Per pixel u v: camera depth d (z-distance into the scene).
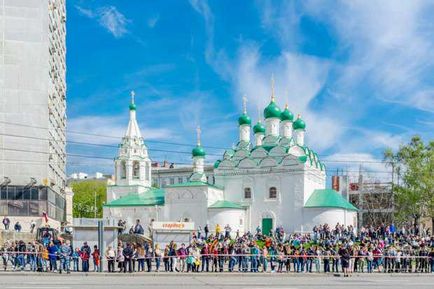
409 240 66.31
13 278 38.06
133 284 33.53
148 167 112.06
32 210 73.94
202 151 107.94
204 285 33.50
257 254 47.56
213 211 97.62
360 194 127.38
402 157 102.31
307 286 33.69
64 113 105.38
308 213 96.25
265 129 107.94
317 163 105.19
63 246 44.69
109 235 51.97
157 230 57.25
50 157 77.25
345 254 46.16
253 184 101.81
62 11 99.56
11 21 75.88
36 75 76.06
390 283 36.44
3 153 74.56
